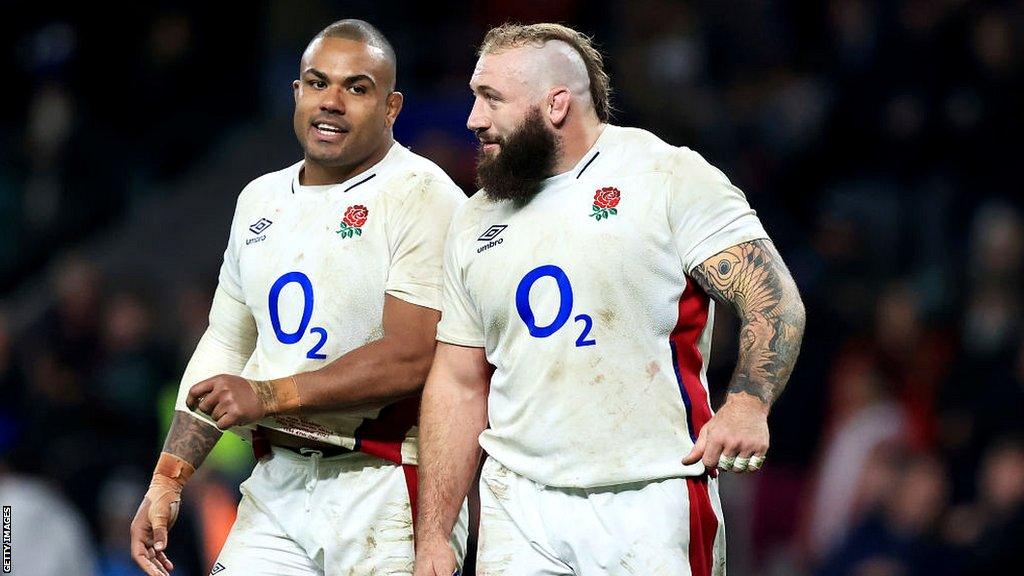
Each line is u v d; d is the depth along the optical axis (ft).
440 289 67.15
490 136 64.08
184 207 177.58
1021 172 159.22
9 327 142.92
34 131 175.52
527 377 62.90
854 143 164.04
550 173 64.03
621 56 156.76
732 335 128.88
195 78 178.81
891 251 157.58
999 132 160.25
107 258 172.55
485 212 64.95
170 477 69.82
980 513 122.21
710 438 59.00
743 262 61.11
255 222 69.92
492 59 64.18
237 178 179.93
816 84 171.12
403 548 68.59
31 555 115.34
